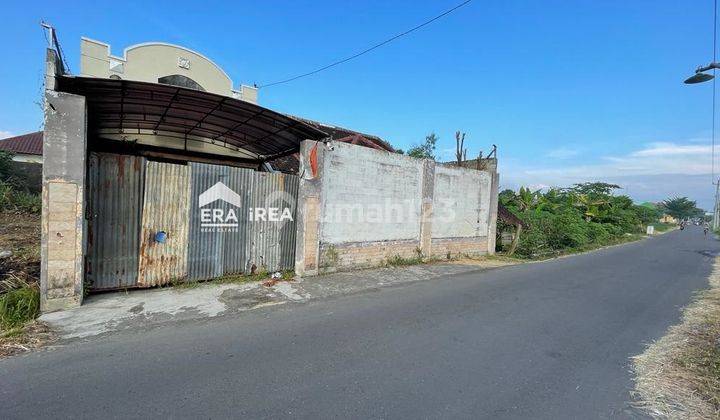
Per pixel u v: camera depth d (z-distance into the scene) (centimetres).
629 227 3331
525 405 346
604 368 442
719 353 504
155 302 602
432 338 504
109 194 635
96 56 1107
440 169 1167
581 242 1916
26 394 324
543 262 1328
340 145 888
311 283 784
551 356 467
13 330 452
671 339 558
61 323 496
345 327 530
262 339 471
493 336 526
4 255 730
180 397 327
